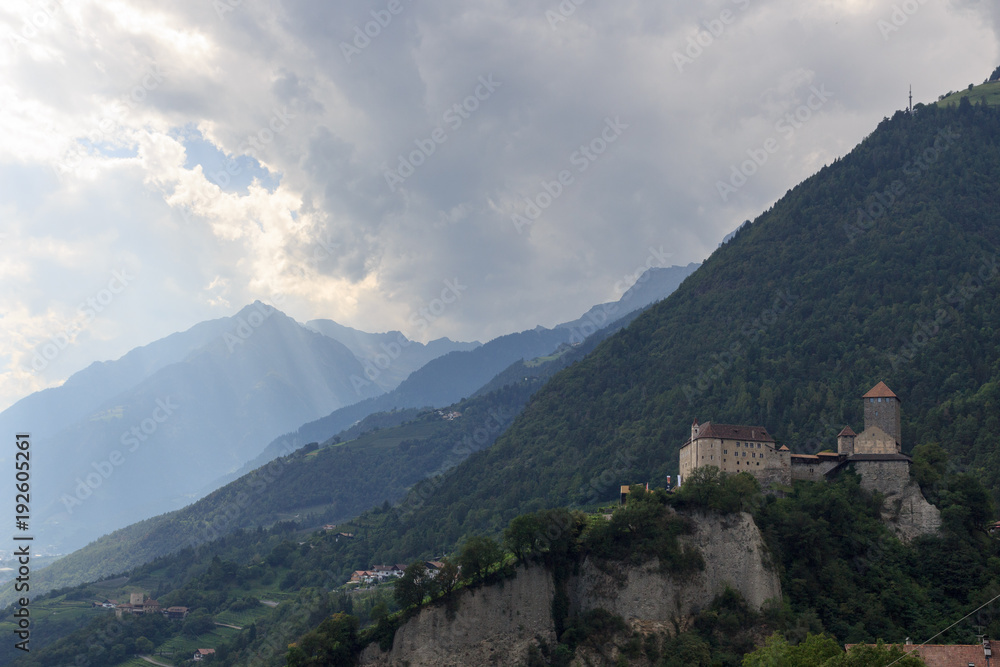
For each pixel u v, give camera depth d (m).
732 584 195.38
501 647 189.88
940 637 181.25
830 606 190.38
